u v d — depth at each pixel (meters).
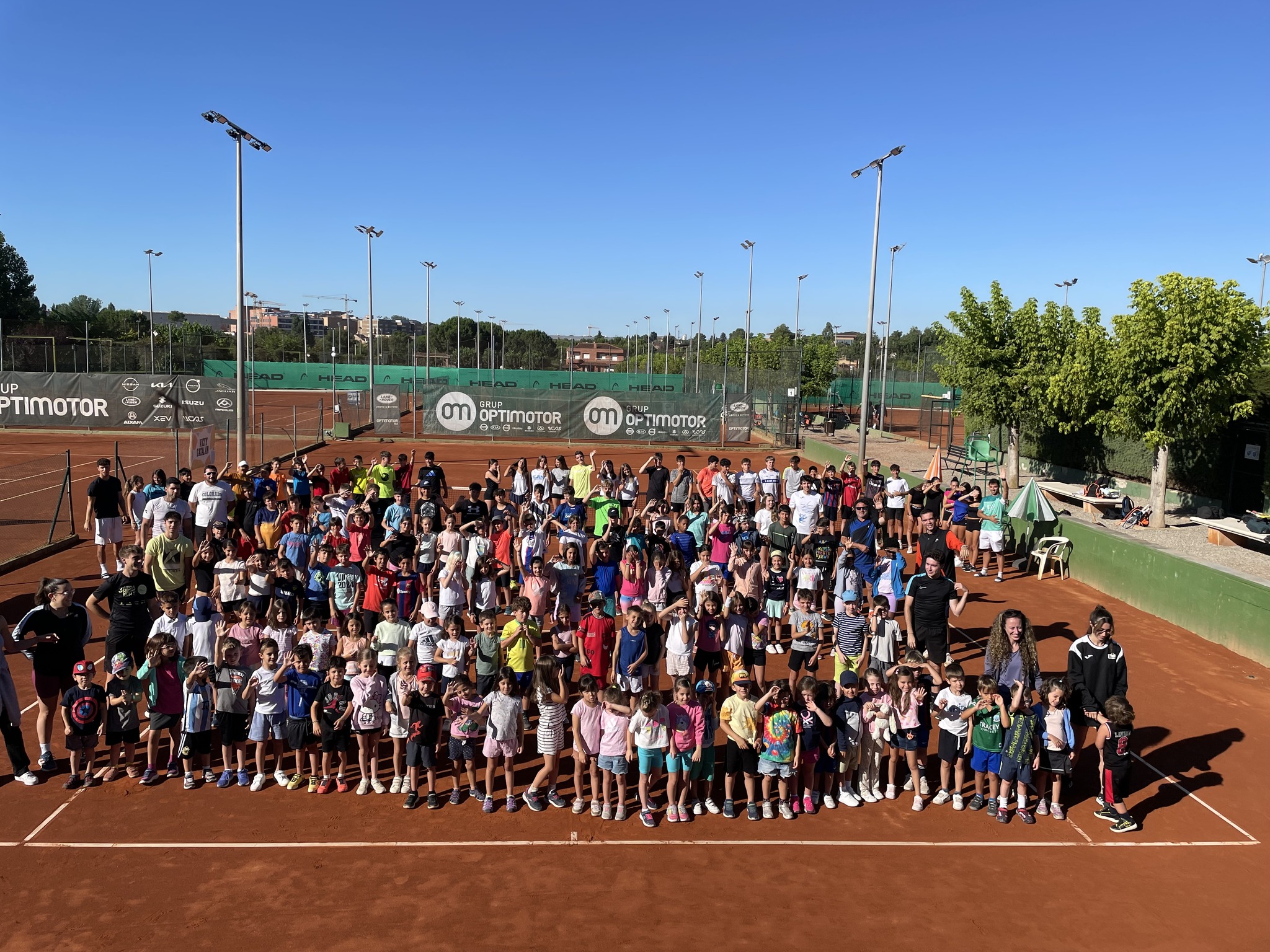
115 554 16.44
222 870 7.07
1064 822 8.23
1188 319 18.33
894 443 42.56
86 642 8.98
